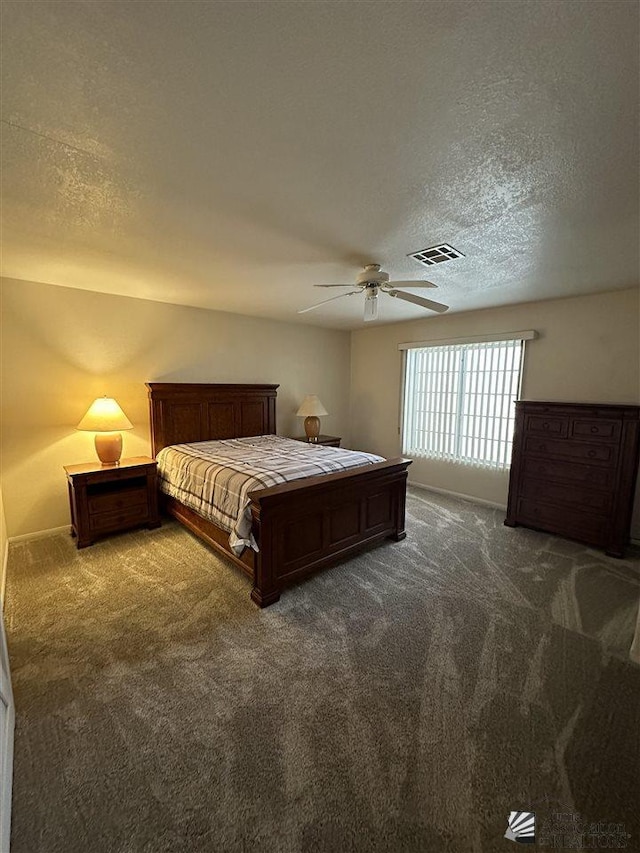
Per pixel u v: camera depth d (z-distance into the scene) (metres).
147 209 1.78
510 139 1.27
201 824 1.15
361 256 2.43
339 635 2.02
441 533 3.44
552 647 1.93
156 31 0.87
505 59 0.95
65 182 1.54
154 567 2.74
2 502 2.98
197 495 2.99
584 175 1.49
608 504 3.00
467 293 3.41
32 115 1.14
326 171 1.46
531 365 3.82
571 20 0.84
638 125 1.19
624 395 3.27
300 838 1.12
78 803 1.21
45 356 3.19
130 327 3.64
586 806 1.20
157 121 1.18
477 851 1.09
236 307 4.09
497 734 1.45
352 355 5.84
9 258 2.49
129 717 1.52
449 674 1.75
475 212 1.82
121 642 1.96
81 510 3.03
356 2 0.80
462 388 4.46
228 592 2.43
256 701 1.60
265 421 4.72
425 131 1.23
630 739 1.43
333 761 1.34
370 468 2.84
